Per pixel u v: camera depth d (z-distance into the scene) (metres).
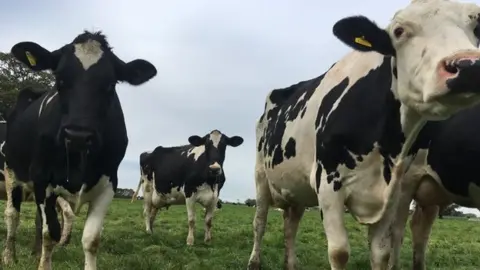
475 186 2.12
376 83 1.75
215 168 4.71
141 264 2.83
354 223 7.50
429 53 1.38
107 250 3.49
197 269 2.90
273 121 2.69
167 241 4.29
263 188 2.93
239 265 3.12
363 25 1.55
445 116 1.40
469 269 3.50
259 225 2.97
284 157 2.34
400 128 1.67
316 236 5.50
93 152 2.07
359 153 1.77
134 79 2.18
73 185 2.15
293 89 2.75
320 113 1.93
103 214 2.19
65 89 2.02
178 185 5.11
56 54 2.11
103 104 2.02
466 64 1.21
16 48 2.08
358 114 1.77
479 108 2.11
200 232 5.48
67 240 3.53
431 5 1.45
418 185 2.28
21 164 2.58
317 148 1.90
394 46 1.51
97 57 2.06
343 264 1.79
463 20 1.41
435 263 3.73
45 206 2.23
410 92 1.45
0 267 2.67
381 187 1.76
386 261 1.80
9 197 2.95
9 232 2.94
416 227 2.52
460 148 2.10
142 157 6.42
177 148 5.50
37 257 2.96
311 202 2.40
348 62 1.98
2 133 3.52
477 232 8.11
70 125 1.91
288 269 2.85
